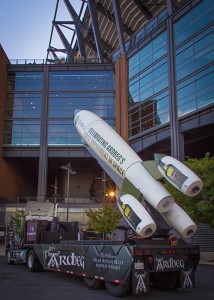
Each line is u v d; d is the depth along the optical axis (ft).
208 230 99.50
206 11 107.24
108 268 31.27
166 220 33.45
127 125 140.26
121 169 37.35
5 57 164.25
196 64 108.88
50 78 166.20
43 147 158.20
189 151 138.41
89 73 165.89
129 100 141.79
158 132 123.44
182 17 116.88
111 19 168.55
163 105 122.11
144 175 34.47
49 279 40.96
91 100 162.91
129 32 171.01
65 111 162.50
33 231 50.14
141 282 29.25
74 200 156.97
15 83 166.30
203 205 62.75
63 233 49.16
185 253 32.73
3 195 159.53
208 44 105.09
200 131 111.75
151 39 131.44
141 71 136.15
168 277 34.24
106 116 160.66
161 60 125.59
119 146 38.83
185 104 111.65
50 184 219.20
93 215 97.45
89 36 195.00
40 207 56.44
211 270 54.80
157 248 30.89
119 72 151.33
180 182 30.91
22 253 51.24
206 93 104.01
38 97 164.76
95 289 33.88
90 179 198.70
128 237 33.96
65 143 159.02
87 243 37.78
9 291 32.96
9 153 160.15
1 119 158.61
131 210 31.40
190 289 35.35
